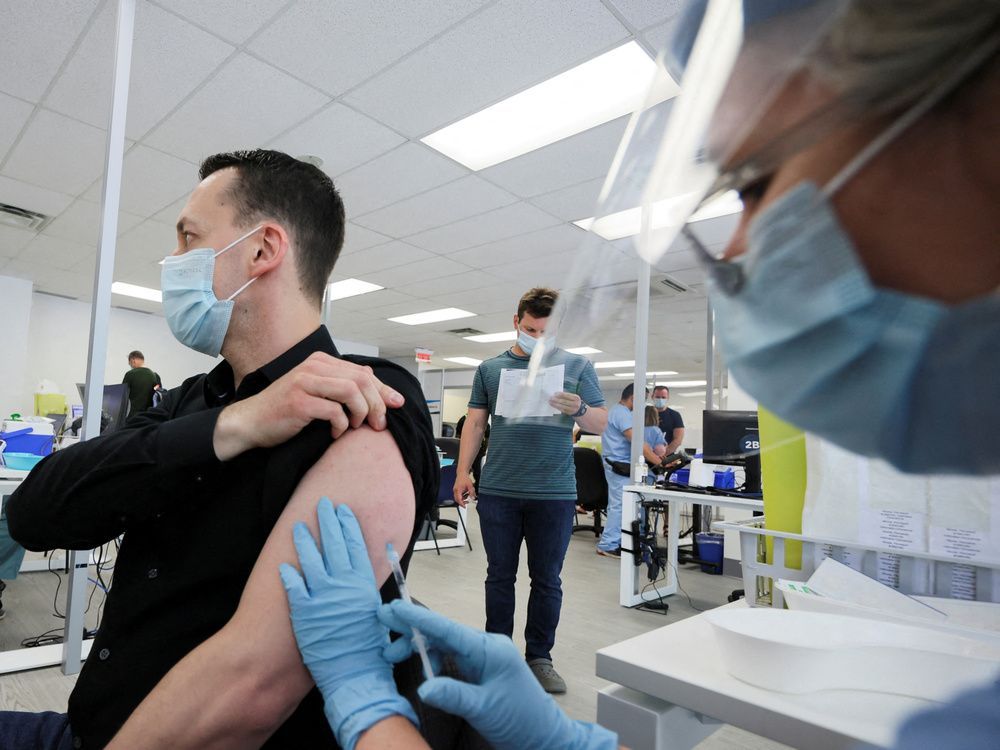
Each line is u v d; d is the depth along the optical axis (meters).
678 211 0.30
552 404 0.51
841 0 0.21
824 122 0.22
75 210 4.32
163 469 0.58
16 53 2.52
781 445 0.74
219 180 0.74
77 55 2.52
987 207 0.20
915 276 0.22
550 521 1.79
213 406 0.80
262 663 0.47
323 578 0.48
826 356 0.27
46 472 0.64
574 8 2.15
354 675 0.45
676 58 0.29
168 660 0.56
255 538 0.57
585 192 3.70
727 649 0.46
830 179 0.23
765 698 0.42
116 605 0.61
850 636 0.50
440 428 7.57
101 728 0.58
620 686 0.54
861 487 0.69
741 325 0.29
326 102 2.79
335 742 0.56
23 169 3.66
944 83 0.19
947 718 0.27
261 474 0.58
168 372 7.96
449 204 3.97
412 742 0.40
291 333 0.72
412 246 4.84
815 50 0.22
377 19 2.23
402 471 0.58
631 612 2.79
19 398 6.24
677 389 4.35
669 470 3.30
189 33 2.33
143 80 2.65
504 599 1.81
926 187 0.21
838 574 0.68
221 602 0.57
